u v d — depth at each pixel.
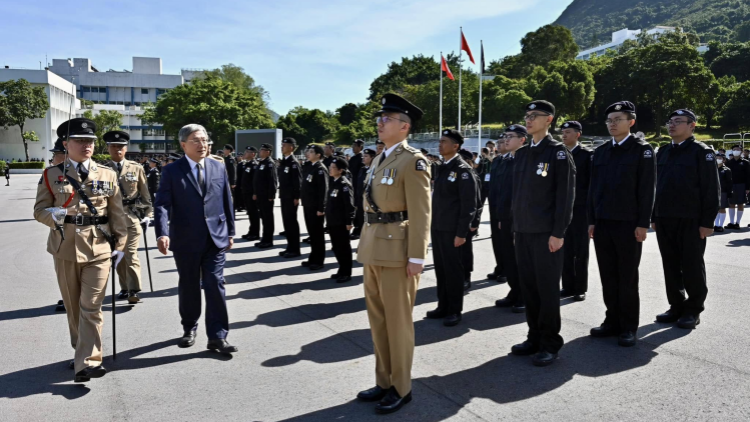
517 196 4.39
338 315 5.57
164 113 59.69
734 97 54.78
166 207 4.54
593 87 59.41
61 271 4.02
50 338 4.85
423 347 4.61
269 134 26.22
